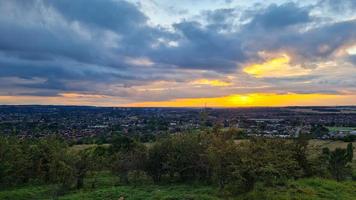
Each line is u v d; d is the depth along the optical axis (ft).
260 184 65.05
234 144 66.18
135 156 93.45
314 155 83.46
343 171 96.84
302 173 74.18
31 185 98.99
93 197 68.85
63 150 95.71
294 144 79.15
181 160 87.10
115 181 98.17
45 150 102.89
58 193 80.94
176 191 71.61
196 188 75.00
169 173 91.50
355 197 60.95
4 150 91.04
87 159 93.76
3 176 89.51
